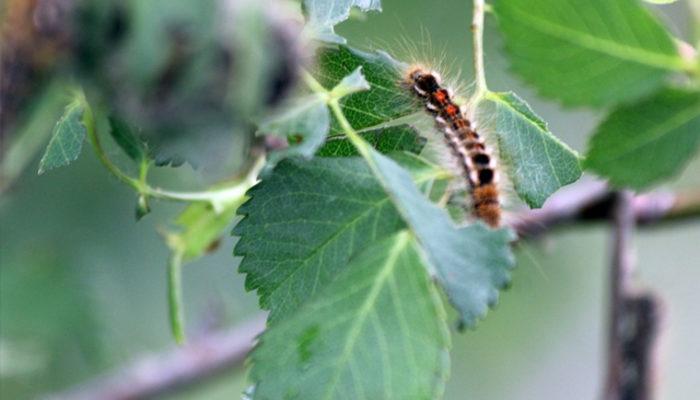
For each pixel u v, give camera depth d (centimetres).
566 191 75
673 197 75
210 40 47
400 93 56
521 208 68
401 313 51
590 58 47
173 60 47
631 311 71
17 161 51
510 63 47
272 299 53
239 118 48
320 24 54
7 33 49
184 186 74
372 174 53
